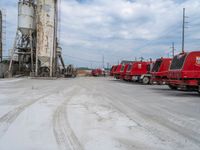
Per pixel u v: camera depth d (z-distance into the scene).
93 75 81.31
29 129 6.93
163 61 25.39
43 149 5.33
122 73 36.88
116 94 16.78
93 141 5.88
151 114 9.41
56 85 25.69
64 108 10.48
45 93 16.75
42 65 48.12
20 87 22.09
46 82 31.77
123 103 12.29
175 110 10.40
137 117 8.78
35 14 48.69
